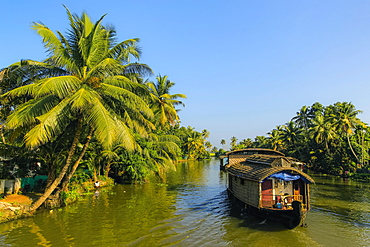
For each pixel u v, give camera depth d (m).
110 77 13.53
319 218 13.86
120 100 13.37
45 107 11.82
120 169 27.45
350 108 37.28
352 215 14.46
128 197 18.81
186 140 72.25
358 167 35.94
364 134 40.06
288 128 49.53
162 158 26.03
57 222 12.38
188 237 10.88
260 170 13.78
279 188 13.60
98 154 21.70
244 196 14.74
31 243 9.80
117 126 12.69
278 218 12.41
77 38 12.56
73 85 11.77
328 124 40.22
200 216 14.05
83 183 20.86
